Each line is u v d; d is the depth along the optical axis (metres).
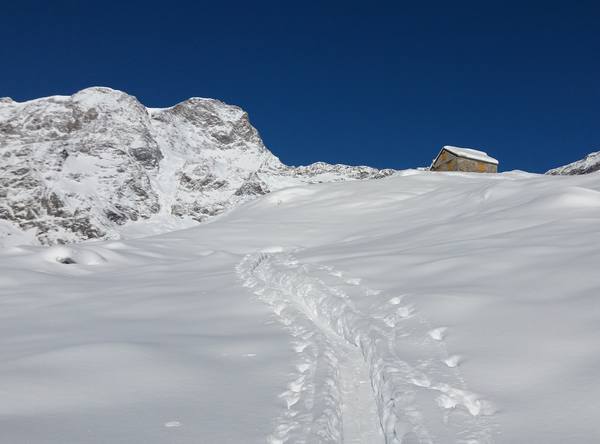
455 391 4.53
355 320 7.07
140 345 6.46
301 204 34.31
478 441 3.68
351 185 38.84
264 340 6.81
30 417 4.33
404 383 4.75
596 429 3.62
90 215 134.00
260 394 4.87
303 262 13.15
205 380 5.27
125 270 15.33
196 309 9.09
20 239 125.31
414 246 13.34
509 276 8.30
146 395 4.86
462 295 7.48
